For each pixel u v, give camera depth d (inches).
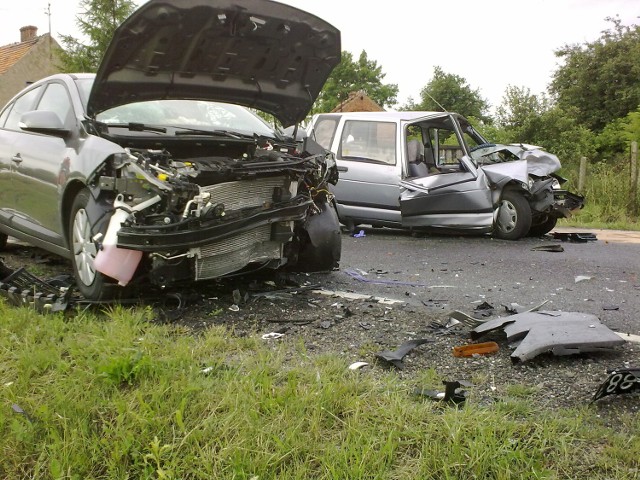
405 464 94.0
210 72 184.9
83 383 121.6
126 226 161.0
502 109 992.9
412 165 373.1
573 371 128.9
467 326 161.9
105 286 171.2
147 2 153.4
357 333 156.1
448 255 299.7
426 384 120.5
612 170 571.2
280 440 99.3
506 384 122.2
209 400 112.4
